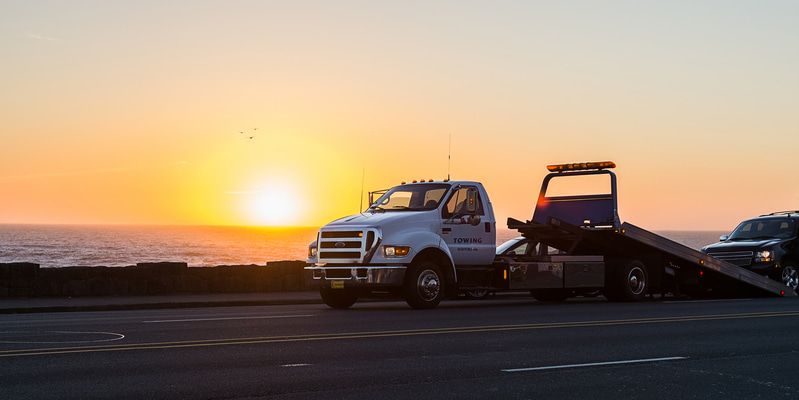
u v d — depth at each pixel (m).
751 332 12.69
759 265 23.64
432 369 8.83
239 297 20.70
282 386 7.78
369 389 7.70
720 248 24.47
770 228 25.03
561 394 7.59
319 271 17.23
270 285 22.91
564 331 12.57
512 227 20.78
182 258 143.88
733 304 19.11
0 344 10.46
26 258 129.62
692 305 18.73
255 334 11.75
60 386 7.68
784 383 8.30
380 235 16.86
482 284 18.70
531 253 21.20
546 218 21.28
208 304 19.22
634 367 9.14
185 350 10.03
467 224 18.33
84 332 11.88
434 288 17.36
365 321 13.95
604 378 8.43
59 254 145.88
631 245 20.72
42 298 19.83
